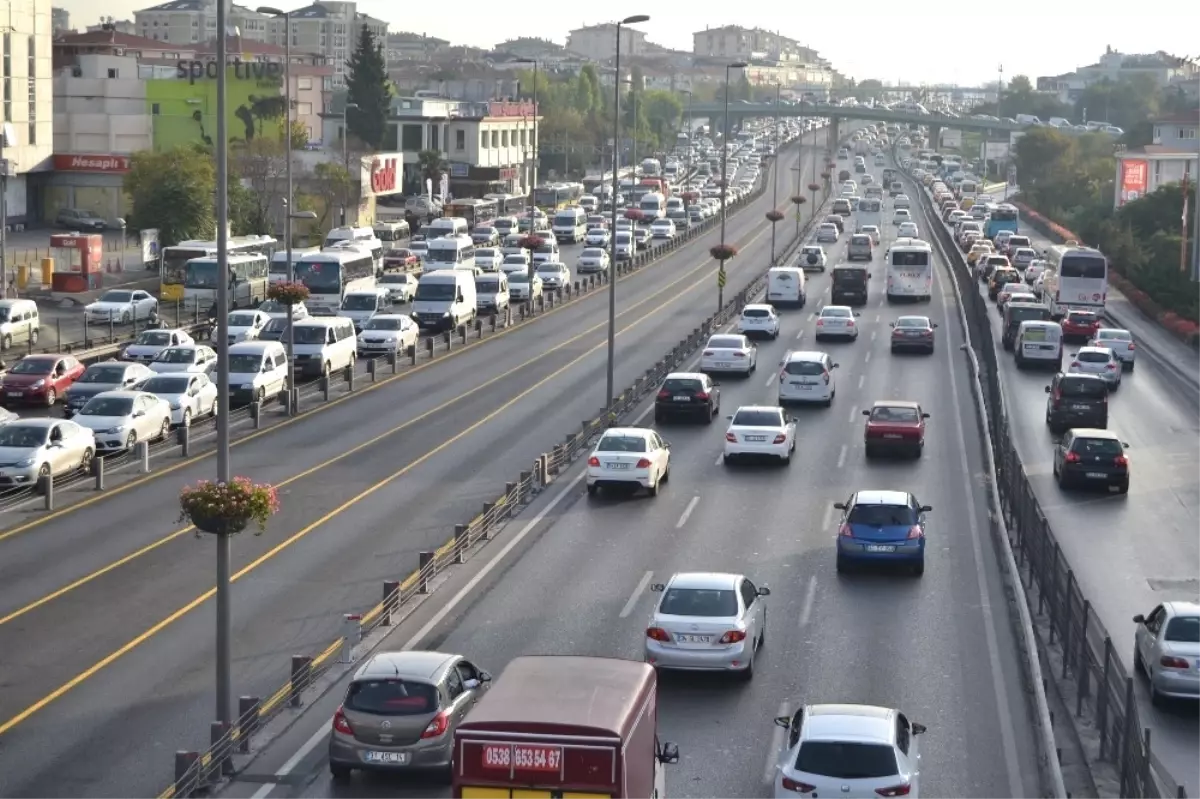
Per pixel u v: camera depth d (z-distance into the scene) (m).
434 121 192.12
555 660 21.38
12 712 28.36
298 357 70.94
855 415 64.75
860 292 108.19
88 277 102.50
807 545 42.34
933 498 48.72
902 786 21.59
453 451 55.56
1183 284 110.12
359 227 128.75
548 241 128.75
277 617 34.88
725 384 72.81
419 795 24.36
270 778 25.11
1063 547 43.16
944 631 34.12
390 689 24.61
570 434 58.84
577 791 18.31
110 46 172.62
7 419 53.00
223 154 29.08
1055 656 32.34
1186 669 28.70
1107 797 24.11
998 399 56.47
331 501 47.19
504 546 41.94
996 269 120.62
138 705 28.83
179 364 65.94
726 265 137.00
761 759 26.11
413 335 81.75
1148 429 63.78
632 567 39.66
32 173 139.62
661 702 29.20
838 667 31.44
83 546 41.28
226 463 28.02
